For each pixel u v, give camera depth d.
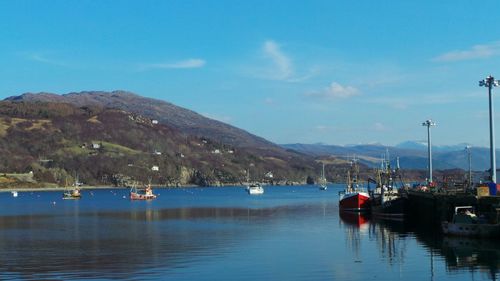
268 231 54.19
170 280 30.31
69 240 48.34
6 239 49.47
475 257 35.56
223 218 74.19
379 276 30.72
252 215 79.62
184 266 34.22
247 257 37.31
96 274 32.12
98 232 55.59
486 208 45.62
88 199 162.38
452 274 30.83
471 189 53.28
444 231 45.91
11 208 109.00
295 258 36.75
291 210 90.81
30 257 38.34
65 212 93.56
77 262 36.09
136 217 78.75
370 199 78.81
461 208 47.31
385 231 52.59
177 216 79.81
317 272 32.00
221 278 30.69
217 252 39.69
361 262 34.94
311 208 96.62
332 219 68.56
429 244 41.84
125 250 41.31
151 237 49.94
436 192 59.31
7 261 36.69
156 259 36.91
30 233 55.09
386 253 38.28
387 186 82.62
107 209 102.94
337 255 37.81
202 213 86.50
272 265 34.28
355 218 69.81
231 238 48.22
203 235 51.03
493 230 42.47
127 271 32.88
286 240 46.38
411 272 31.58
